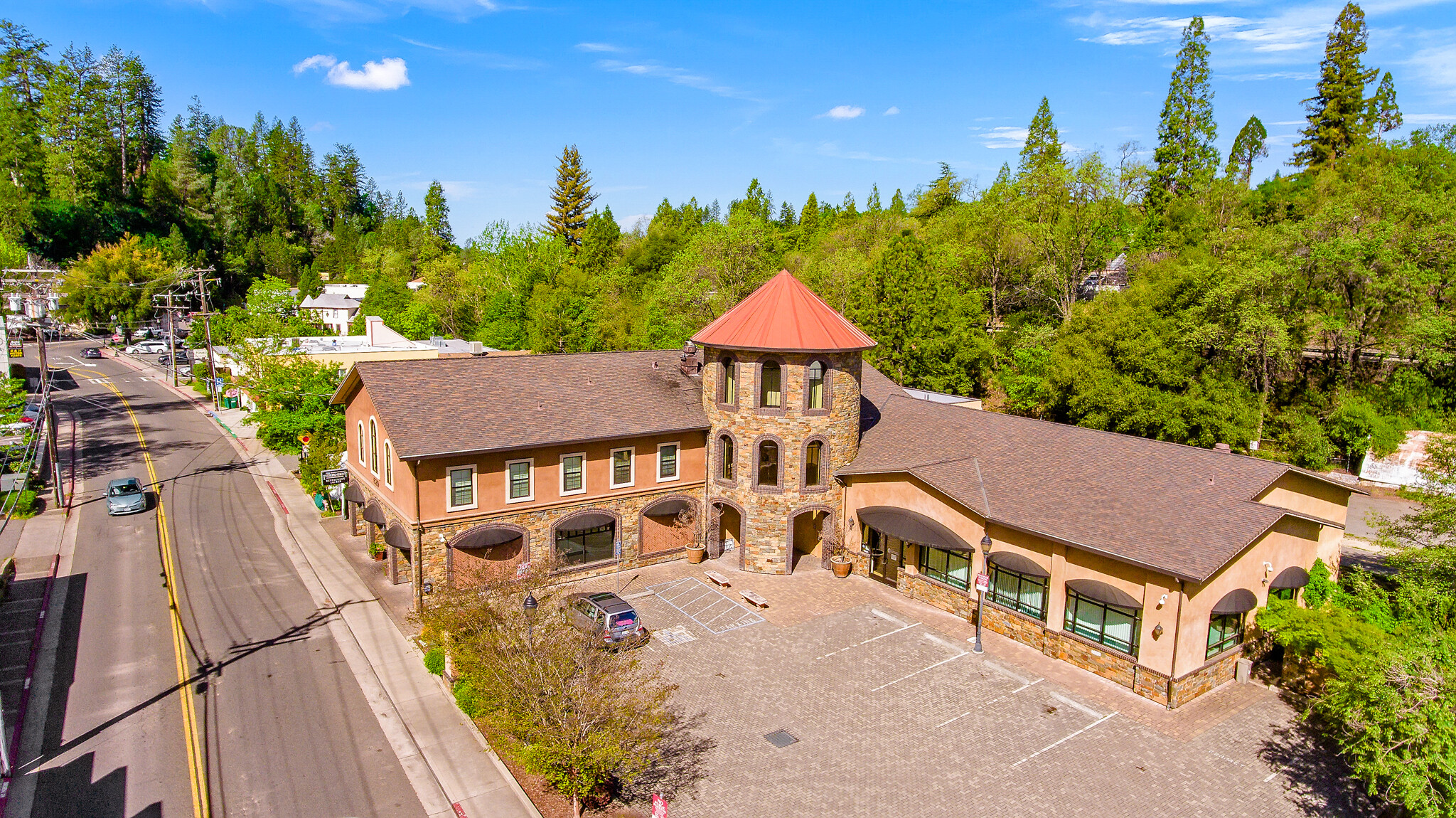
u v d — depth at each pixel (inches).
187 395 3139.8
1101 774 837.2
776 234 4365.2
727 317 1421.0
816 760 860.0
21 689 985.5
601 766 707.4
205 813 759.1
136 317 4431.6
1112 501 1105.4
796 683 1027.3
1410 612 953.5
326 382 2260.1
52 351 4212.6
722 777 828.6
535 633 800.3
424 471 1184.2
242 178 6274.6
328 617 1206.9
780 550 1392.7
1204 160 3435.0
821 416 1364.4
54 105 4987.7
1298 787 815.7
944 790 809.5
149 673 1030.4
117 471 2044.8
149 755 853.8
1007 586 1177.4
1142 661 1002.1
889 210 5017.2
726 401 1414.9
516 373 1408.7
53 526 1612.9
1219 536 978.7
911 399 1600.6
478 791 804.6
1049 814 772.6
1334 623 949.8
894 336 2559.1
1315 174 3297.2
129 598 1266.0
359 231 7170.3
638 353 1610.5
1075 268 2716.5
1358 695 749.9
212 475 2017.7
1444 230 1876.2
